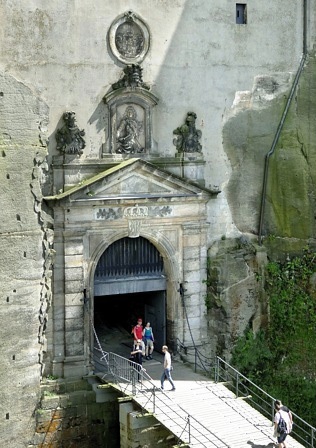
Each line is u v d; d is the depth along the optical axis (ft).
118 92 124.98
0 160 110.73
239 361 134.21
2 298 111.55
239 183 136.98
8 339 112.57
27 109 113.09
